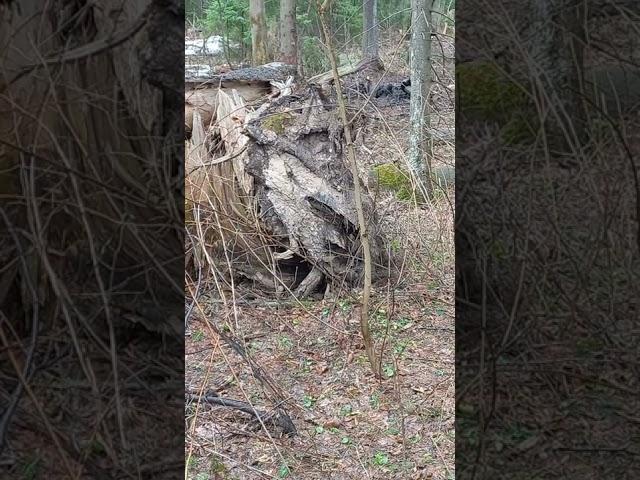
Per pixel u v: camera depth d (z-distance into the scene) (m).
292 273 5.56
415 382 4.18
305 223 5.32
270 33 15.10
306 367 4.39
